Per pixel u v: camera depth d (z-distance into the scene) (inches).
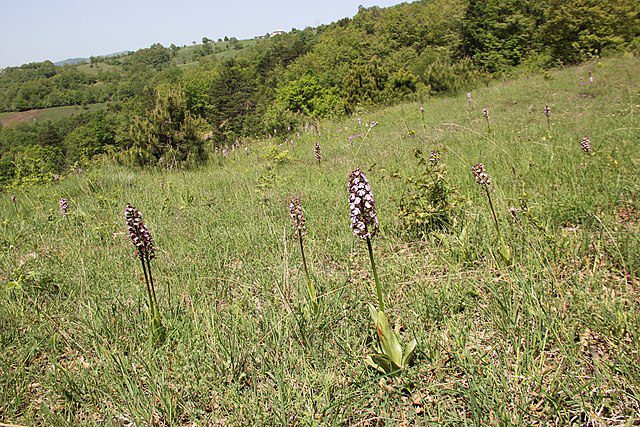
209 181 426.0
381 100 1091.9
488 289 137.7
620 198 188.1
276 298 151.7
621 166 226.2
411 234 199.3
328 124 847.1
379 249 192.9
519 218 185.6
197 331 133.6
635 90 526.3
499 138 379.6
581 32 1117.7
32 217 342.0
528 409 91.7
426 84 1101.1
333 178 341.1
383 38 2544.3
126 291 172.7
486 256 161.0
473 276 147.6
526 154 293.3
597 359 102.3
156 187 414.6
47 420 106.6
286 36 4547.2
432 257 171.6
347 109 1115.9
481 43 1519.4
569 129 363.3
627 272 139.6
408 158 362.9
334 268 179.3
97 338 138.1
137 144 586.6
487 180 154.0
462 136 430.6
